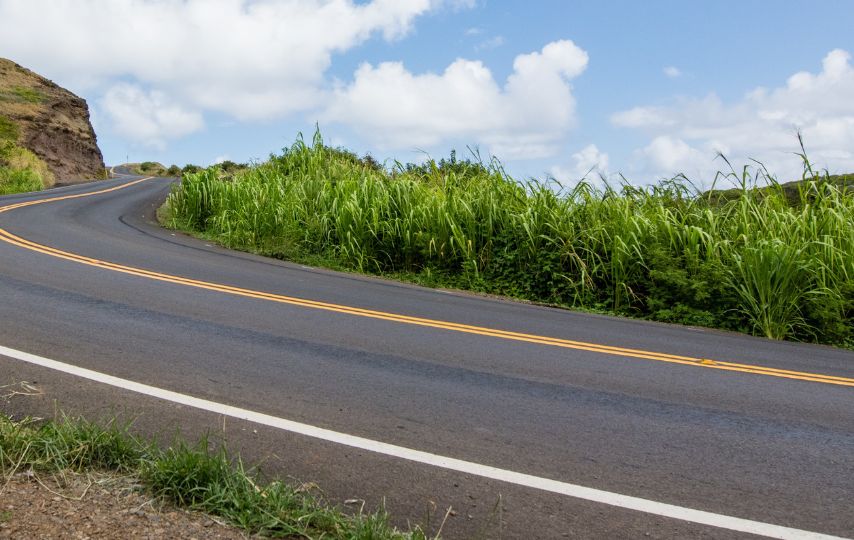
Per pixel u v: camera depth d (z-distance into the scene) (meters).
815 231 10.04
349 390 5.11
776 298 9.29
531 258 11.63
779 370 6.63
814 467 4.09
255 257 13.23
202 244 14.69
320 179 16.45
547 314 9.31
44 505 2.85
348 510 3.25
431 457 3.94
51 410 4.28
